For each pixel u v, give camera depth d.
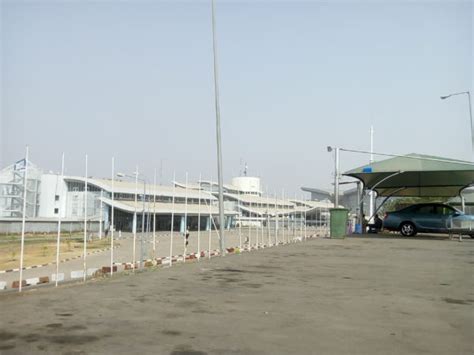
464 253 15.88
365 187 32.28
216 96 17.58
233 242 40.50
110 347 5.02
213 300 7.59
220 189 17.11
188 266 12.12
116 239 48.62
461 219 22.86
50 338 5.30
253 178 102.88
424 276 10.50
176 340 5.33
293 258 14.20
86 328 5.75
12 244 37.16
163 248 36.56
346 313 6.79
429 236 26.67
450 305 7.41
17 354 4.75
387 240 22.78
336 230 24.48
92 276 14.66
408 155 28.08
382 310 7.02
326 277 10.25
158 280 9.62
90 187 52.03
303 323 6.19
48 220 49.59
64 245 40.88
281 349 5.07
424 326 6.11
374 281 9.73
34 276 20.23
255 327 5.95
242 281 9.59
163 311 6.75
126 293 8.09
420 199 55.81
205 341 5.31
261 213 55.19
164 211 44.81
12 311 6.63
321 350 5.07
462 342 5.42
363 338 5.54
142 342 5.23
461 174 29.52
